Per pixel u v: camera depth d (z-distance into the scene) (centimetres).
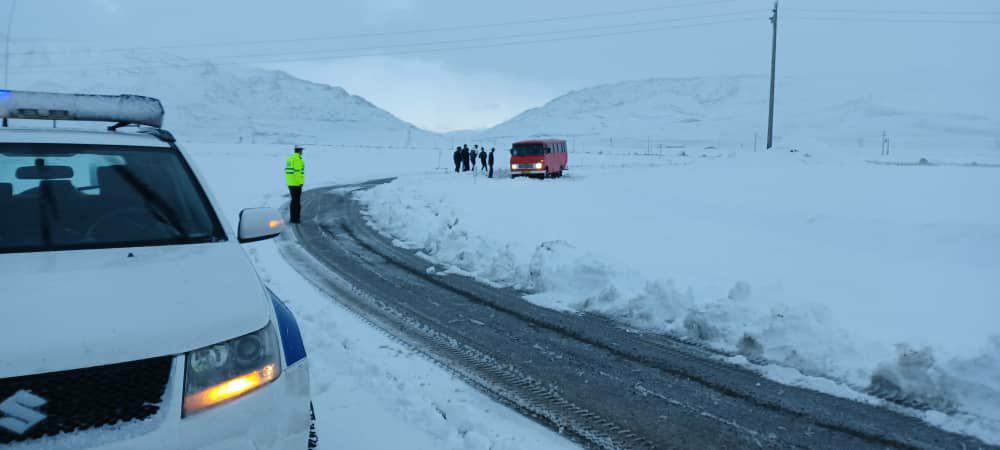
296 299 773
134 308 235
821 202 1631
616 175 2809
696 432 420
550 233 1273
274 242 1248
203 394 225
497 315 721
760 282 848
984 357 479
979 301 732
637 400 475
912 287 809
